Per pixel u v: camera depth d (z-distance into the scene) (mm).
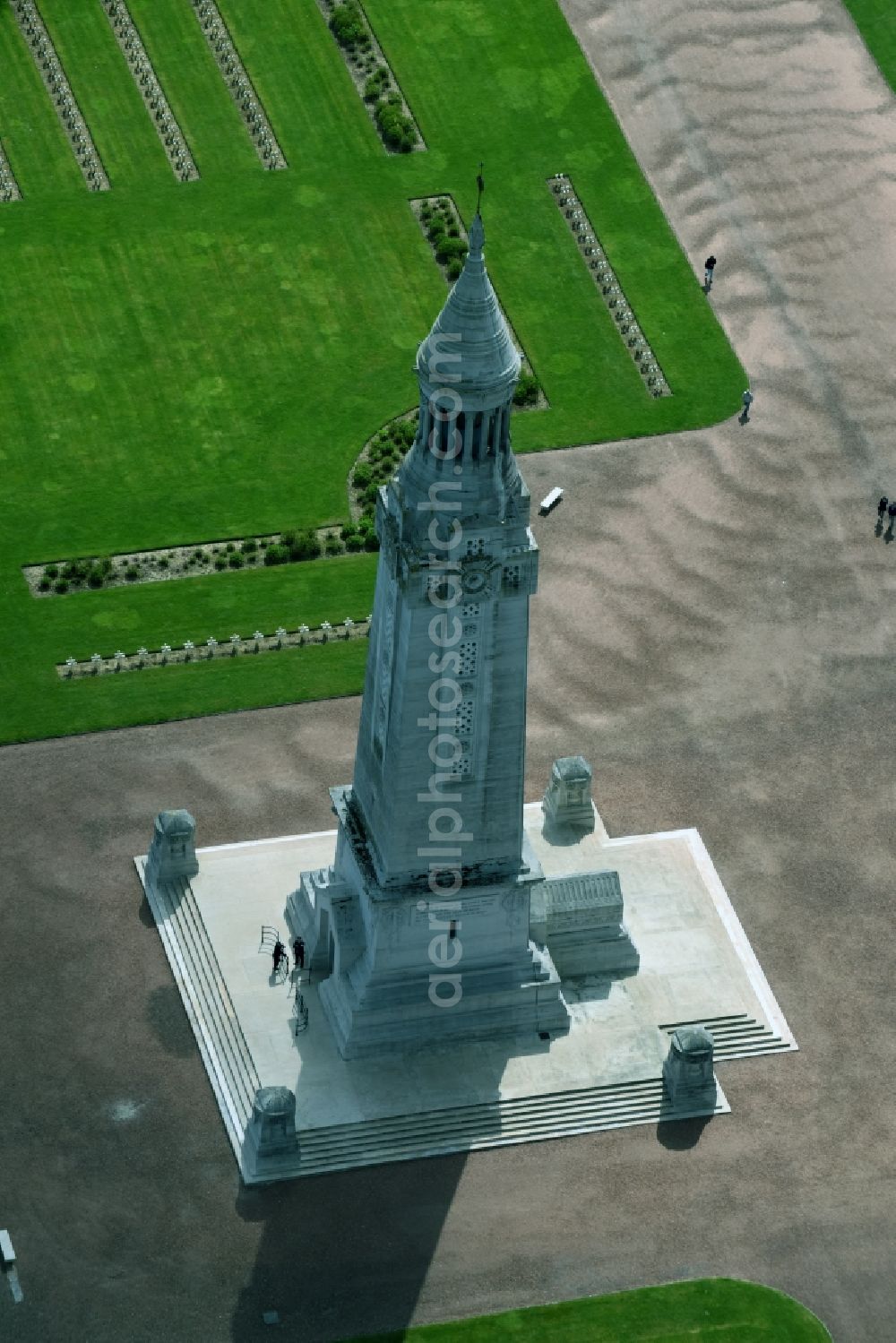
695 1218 180500
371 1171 181625
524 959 187375
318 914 188875
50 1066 186500
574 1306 175375
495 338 159125
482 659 171375
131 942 195000
